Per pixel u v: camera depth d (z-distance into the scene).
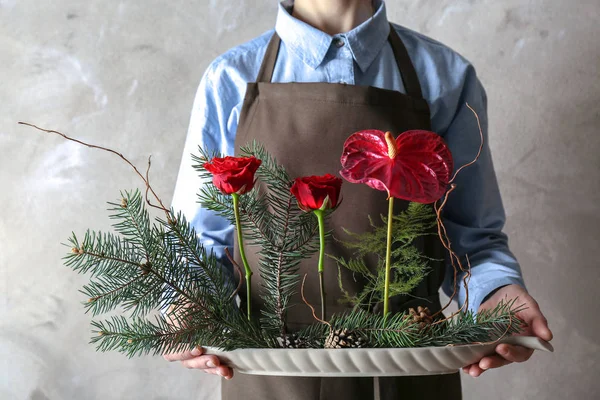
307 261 1.03
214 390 1.62
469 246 1.18
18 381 1.61
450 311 1.54
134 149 1.63
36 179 1.63
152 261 0.80
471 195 1.22
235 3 1.63
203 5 1.63
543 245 1.57
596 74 1.55
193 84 1.63
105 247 0.78
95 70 1.63
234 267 1.11
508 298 1.00
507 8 1.58
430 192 0.74
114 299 0.79
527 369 1.58
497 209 1.25
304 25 1.17
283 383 1.02
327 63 1.17
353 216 1.05
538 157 1.58
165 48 1.63
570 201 1.56
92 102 1.63
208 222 1.16
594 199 1.55
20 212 1.63
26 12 1.64
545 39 1.57
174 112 1.63
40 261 1.63
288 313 1.03
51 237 1.63
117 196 1.63
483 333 0.80
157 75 1.63
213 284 0.85
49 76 1.63
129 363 1.62
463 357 0.76
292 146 1.08
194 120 1.20
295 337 0.82
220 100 1.18
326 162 1.07
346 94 1.08
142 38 1.63
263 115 1.11
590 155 1.55
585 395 1.56
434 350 0.74
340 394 1.00
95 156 1.63
